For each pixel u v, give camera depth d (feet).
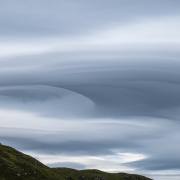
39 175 379.14
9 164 375.25
